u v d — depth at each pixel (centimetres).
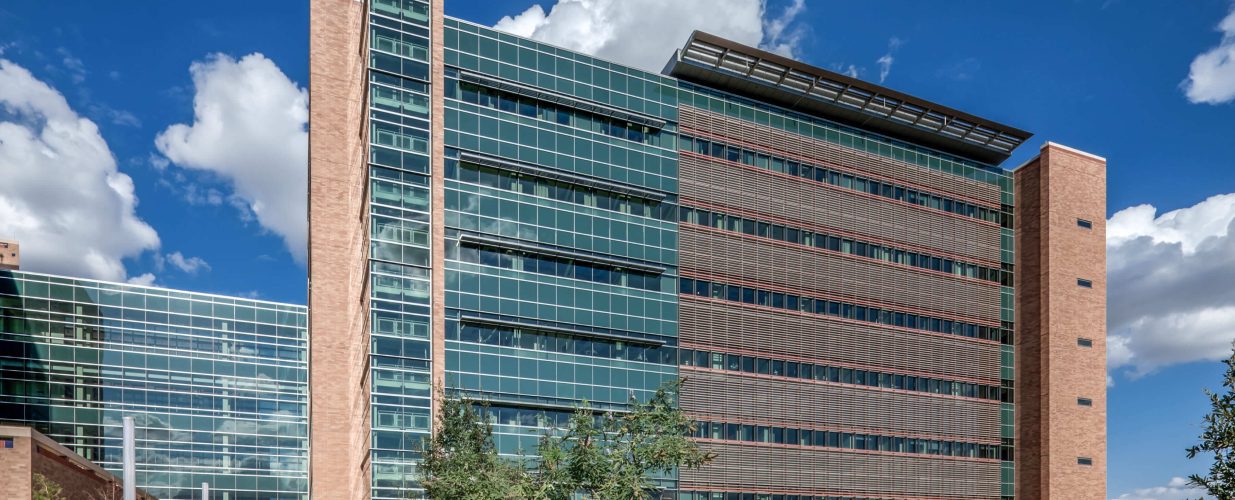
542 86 5953
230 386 8775
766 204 6762
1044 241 7706
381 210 5262
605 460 2995
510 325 5556
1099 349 7812
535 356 5625
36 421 7831
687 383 6138
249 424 8781
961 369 7531
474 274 5516
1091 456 7569
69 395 8019
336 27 6438
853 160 7269
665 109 6444
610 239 6028
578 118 6072
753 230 6662
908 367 7231
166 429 8375
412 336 5206
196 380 8619
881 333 7138
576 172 5966
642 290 6103
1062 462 7381
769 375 6519
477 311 5478
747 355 6450
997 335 7806
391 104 5425
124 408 8238
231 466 8594
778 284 6700
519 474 3131
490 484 3005
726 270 6475
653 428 3106
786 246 6788
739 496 6216
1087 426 7594
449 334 5372
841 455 6731
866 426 6906
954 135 7831
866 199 7275
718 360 6316
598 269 5975
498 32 5875
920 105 7444
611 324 5928
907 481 7031
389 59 5472
